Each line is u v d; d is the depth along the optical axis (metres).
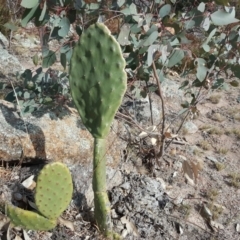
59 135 0.80
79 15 0.79
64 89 0.84
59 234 0.71
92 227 0.74
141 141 0.94
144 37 0.73
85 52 0.67
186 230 0.80
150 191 0.83
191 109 0.97
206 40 0.76
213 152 1.08
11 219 0.68
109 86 0.66
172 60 0.73
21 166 0.80
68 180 0.67
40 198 0.67
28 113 0.81
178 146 1.06
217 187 0.94
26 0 0.66
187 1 0.81
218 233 0.81
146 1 0.78
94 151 0.70
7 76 1.10
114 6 0.73
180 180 0.93
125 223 0.76
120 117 0.94
